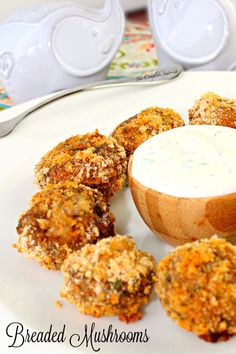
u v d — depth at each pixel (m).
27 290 0.21
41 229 0.21
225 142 0.23
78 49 0.35
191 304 0.17
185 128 0.25
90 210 0.22
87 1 0.43
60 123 0.31
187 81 0.34
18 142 0.30
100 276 0.19
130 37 0.47
